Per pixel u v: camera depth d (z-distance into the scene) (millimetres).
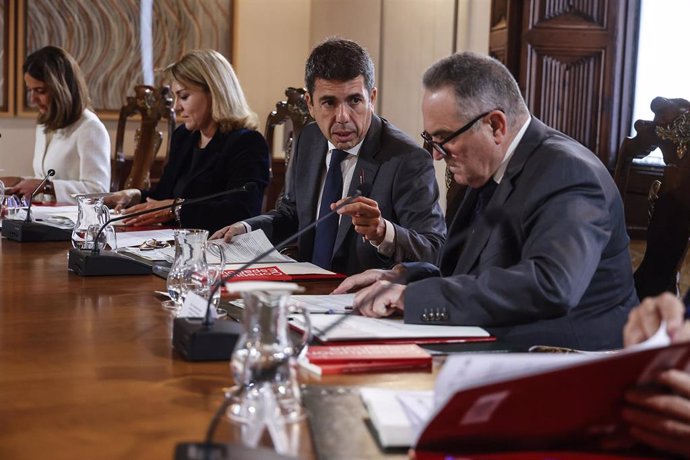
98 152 4859
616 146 4203
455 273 2141
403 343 1708
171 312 2043
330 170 2979
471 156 2096
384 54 6031
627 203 2629
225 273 2475
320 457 1119
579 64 4160
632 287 2182
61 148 4914
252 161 3781
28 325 1894
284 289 1280
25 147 6355
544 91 4160
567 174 1992
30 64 4844
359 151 2951
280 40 6895
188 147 3979
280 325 1289
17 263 2734
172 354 1657
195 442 1073
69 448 1166
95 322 1931
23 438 1204
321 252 2939
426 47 5785
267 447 1160
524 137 2104
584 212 1941
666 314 1317
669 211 2361
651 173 2617
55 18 6348
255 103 6902
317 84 2902
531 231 2002
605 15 4137
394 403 1254
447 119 2074
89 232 2656
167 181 3996
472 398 1027
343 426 1229
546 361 1072
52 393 1410
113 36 6492
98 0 6434
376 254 2830
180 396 1395
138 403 1358
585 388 1052
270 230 3230
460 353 1655
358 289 2195
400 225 2863
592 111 4176
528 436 1116
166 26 6625
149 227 3561
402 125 5977
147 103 4961
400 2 5922
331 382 1457
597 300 2086
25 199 4336
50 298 2191
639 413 1102
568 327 2045
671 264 2340
